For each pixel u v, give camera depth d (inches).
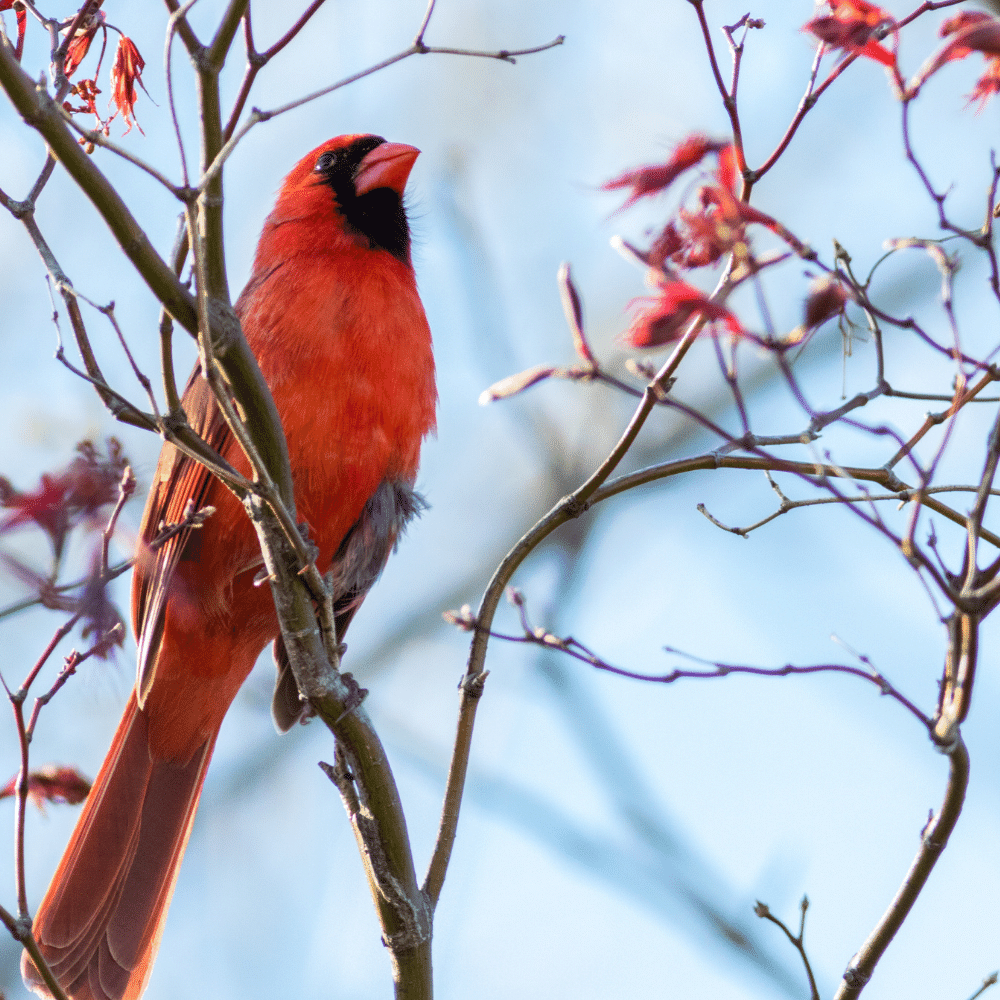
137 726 322.0
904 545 175.3
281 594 227.3
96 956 301.6
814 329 168.6
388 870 230.1
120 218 187.3
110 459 192.7
